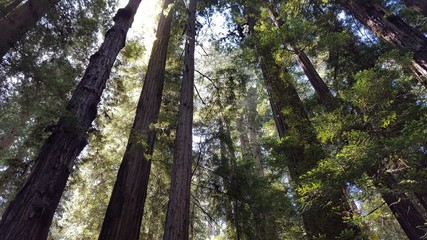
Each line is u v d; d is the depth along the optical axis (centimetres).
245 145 1419
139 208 559
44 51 695
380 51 731
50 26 699
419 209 656
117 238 493
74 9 732
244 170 792
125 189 555
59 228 883
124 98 1028
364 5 677
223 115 1038
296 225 620
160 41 882
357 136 333
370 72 359
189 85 690
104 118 992
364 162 327
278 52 636
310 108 622
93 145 943
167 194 920
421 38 535
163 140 844
